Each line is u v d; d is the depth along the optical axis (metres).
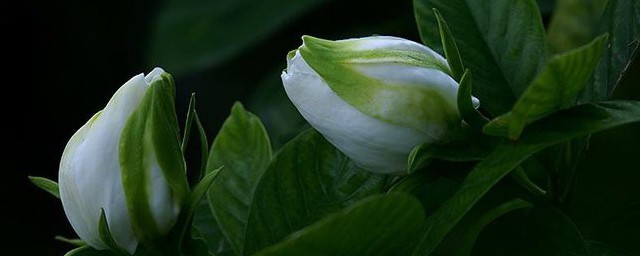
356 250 0.47
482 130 0.49
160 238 0.50
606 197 0.52
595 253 0.51
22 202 0.86
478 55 0.54
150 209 0.50
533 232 0.50
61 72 0.91
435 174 0.50
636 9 0.54
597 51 0.47
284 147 0.55
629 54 0.54
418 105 0.49
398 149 0.49
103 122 0.50
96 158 0.50
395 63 0.49
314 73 0.49
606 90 0.54
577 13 0.59
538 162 0.52
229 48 0.75
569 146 0.51
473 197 0.48
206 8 0.77
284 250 0.46
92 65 0.90
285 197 0.54
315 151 0.54
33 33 0.90
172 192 0.50
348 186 0.54
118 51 0.90
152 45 0.77
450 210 0.48
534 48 0.53
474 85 0.53
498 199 0.53
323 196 0.54
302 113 0.50
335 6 0.75
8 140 0.90
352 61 0.49
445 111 0.49
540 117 0.48
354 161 0.50
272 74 0.75
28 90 0.91
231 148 0.58
